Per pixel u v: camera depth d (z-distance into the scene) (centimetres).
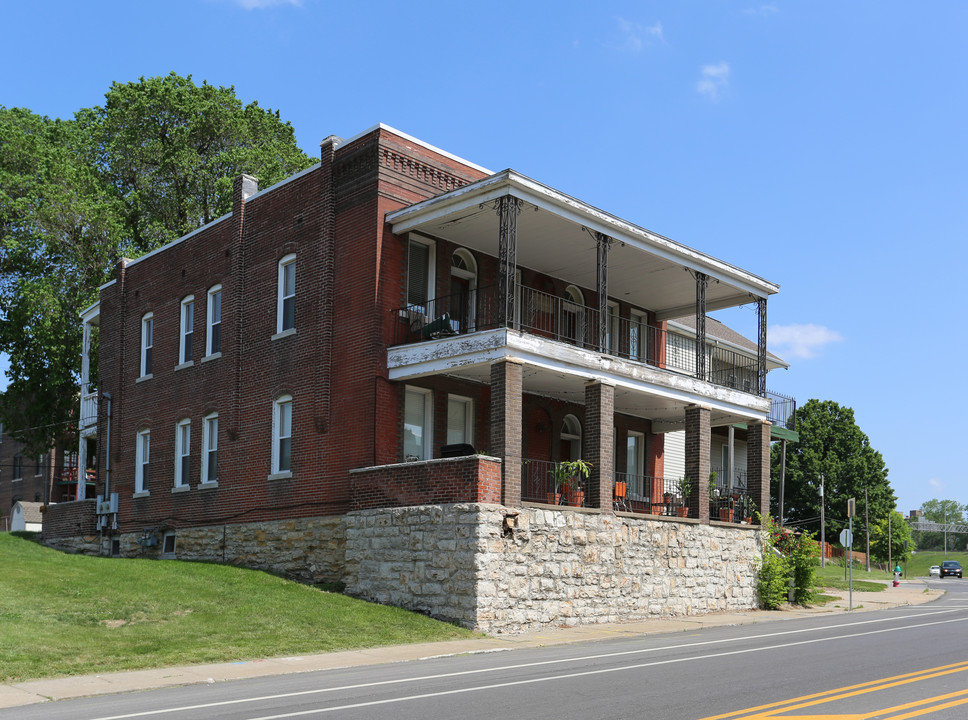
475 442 2425
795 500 7531
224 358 2728
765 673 1273
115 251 4031
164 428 2961
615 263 2611
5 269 4009
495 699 1070
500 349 2059
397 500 2106
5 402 4075
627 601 2255
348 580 2177
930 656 1487
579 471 2286
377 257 2273
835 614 2620
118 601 1852
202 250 2898
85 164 4212
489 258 2552
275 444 2517
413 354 2209
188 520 2781
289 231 2562
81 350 3934
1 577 1981
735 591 2633
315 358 2405
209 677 1332
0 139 3991
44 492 5388
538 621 2014
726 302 2973
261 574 2308
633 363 2381
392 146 2334
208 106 4241
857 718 938
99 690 1234
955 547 19788
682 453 3484
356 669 1423
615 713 974
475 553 1914
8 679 1298
